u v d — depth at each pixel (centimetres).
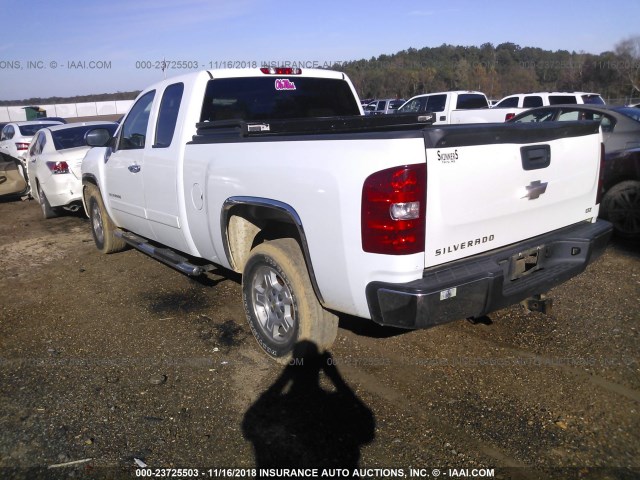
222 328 462
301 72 525
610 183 674
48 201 950
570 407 326
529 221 353
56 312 520
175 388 368
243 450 300
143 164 512
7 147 1591
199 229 443
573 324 436
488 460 284
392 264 291
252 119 494
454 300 296
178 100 474
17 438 318
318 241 326
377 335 431
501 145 322
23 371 400
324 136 321
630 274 541
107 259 692
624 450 288
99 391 367
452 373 370
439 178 294
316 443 304
